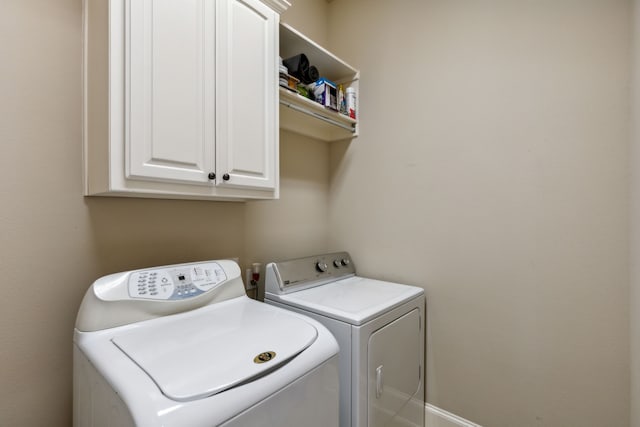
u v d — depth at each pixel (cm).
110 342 86
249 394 68
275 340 89
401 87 187
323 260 181
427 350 173
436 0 172
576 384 131
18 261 99
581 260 130
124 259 123
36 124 103
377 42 198
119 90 93
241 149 125
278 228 190
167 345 84
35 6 103
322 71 204
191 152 108
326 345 92
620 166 121
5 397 97
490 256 153
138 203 128
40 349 103
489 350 153
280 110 175
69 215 109
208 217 153
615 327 122
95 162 104
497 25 151
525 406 143
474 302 158
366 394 119
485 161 155
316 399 87
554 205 136
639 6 111
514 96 146
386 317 133
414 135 181
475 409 157
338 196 219
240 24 126
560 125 134
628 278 119
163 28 101
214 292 119
